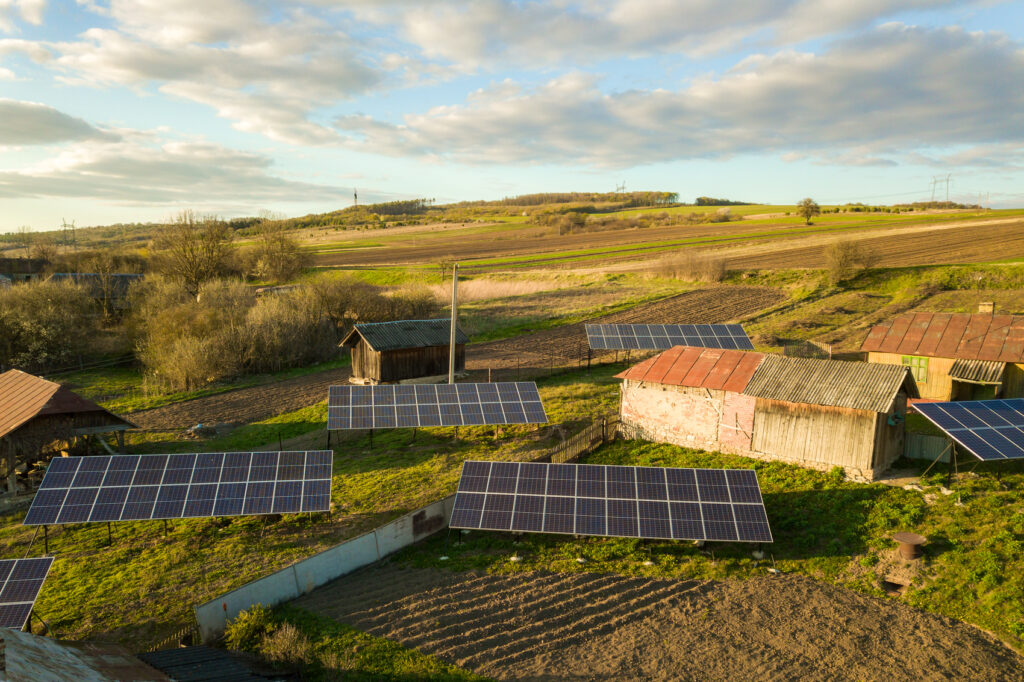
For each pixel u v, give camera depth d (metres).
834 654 16.91
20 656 10.77
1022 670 15.86
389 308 67.50
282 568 22.41
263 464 27.34
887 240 98.94
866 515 23.34
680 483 24.47
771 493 26.08
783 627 18.28
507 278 93.38
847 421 26.31
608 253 116.06
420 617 19.30
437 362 49.84
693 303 70.19
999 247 84.19
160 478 26.39
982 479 24.53
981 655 16.44
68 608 20.62
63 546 25.61
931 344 34.25
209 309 58.94
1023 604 17.78
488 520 23.86
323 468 27.47
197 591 21.34
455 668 16.80
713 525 22.66
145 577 22.33
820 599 19.47
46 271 95.81
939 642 17.08
